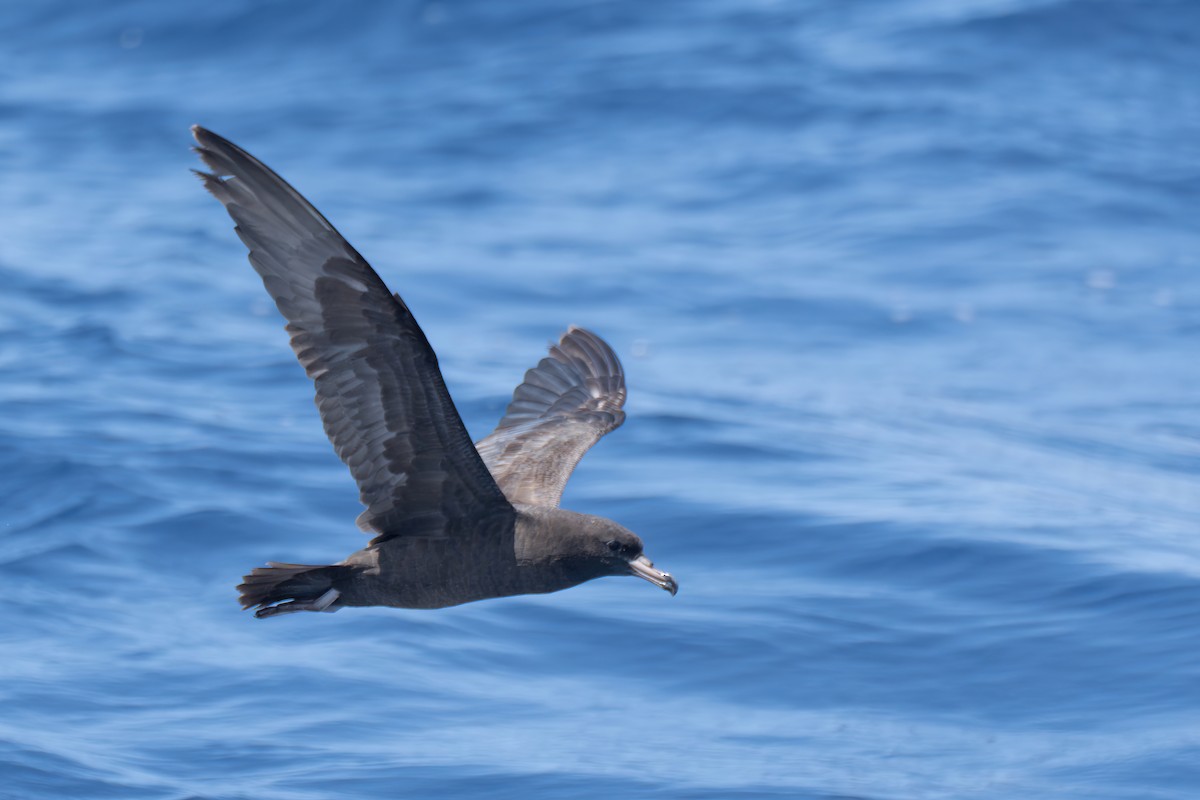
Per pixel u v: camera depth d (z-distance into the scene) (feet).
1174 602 52.16
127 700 45.68
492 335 84.94
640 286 93.35
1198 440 73.87
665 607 52.80
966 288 94.07
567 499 61.41
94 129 120.47
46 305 84.89
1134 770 43.16
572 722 45.93
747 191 109.29
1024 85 123.13
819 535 57.82
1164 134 116.26
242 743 43.65
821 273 96.02
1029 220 103.30
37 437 63.67
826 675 48.80
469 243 100.37
